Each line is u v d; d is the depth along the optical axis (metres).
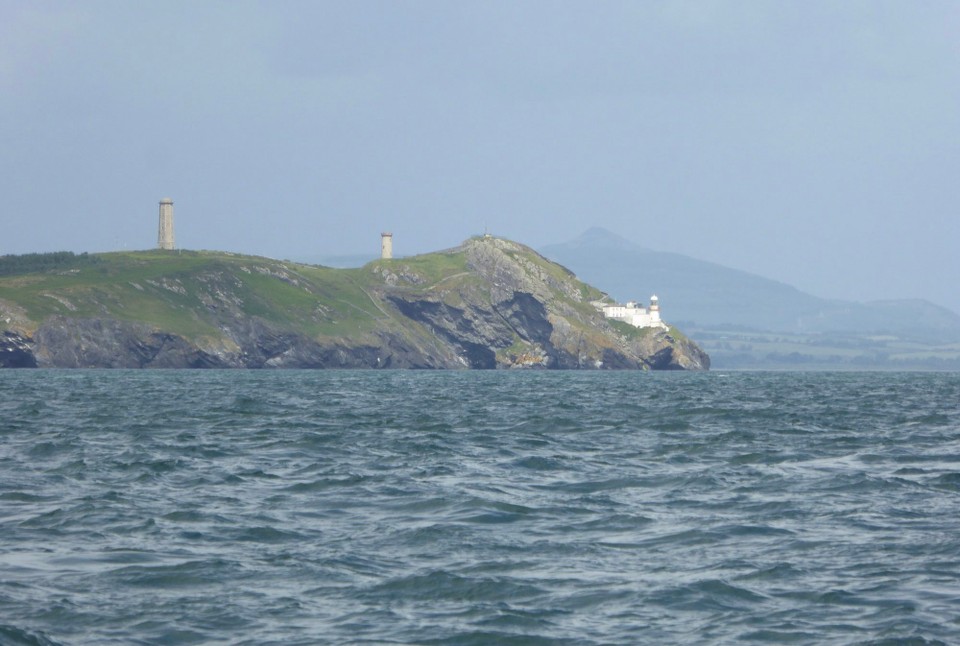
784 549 113.12
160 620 86.38
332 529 124.56
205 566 104.31
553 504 142.88
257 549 112.88
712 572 102.81
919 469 184.25
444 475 173.00
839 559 108.06
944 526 125.94
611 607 90.81
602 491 156.00
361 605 91.19
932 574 101.19
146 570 102.62
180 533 121.25
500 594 94.62
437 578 99.50
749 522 129.00
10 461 192.00
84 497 146.88
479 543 116.25
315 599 93.06
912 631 82.31
